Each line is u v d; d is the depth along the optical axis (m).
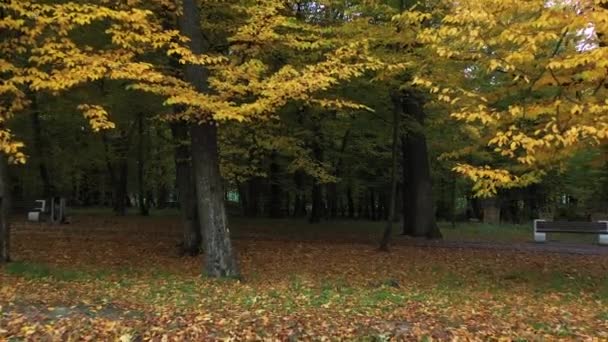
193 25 11.34
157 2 11.74
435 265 14.89
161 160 29.50
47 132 26.41
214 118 9.95
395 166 17.14
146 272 12.84
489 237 22.58
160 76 9.55
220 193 11.77
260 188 35.69
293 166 18.62
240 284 11.13
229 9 13.53
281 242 18.97
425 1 13.06
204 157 11.59
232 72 10.73
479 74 11.36
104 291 9.85
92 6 9.64
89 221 25.55
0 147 8.86
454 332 6.82
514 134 8.82
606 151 10.43
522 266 14.88
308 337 6.62
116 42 9.68
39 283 10.38
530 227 27.89
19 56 11.38
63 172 32.38
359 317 7.69
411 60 12.67
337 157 26.45
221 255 11.72
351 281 12.42
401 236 21.12
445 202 37.59
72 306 7.99
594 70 8.63
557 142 8.30
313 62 13.73
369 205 40.50
